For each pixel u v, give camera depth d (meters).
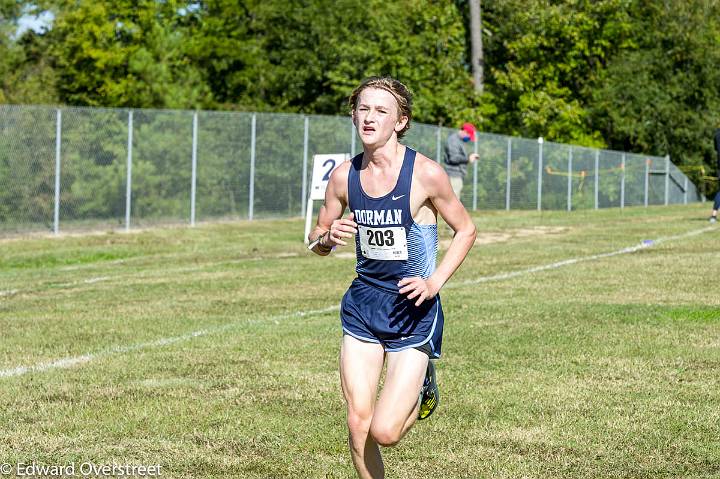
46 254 25.70
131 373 11.50
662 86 65.38
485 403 9.99
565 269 21.28
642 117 64.44
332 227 6.86
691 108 66.00
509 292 17.75
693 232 31.23
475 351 12.48
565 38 63.00
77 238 29.56
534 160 49.28
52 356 12.61
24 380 11.18
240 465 8.14
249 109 53.69
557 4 63.38
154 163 33.44
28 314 16.08
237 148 36.22
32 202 30.17
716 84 66.00
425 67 55.72
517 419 9.42
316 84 56.34
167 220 33.91
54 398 10.34
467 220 6.98
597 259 23.30
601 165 54.22
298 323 14.91
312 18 55.88
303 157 38.72
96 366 11.91
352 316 7.01
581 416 9.48
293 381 11.01
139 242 28.73
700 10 65.25
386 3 56.59
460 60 60.59
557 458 8.25
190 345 13.20
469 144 45.53
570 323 14.41
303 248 27.17
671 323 14.37
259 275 21.14
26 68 59.19
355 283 7.08
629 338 13.24
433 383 7.12
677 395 10.25
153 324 14.97
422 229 6.92
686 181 63.91
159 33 52.44
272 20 58.62
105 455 8.40
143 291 18.84
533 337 13.37
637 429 9.03
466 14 66.19
